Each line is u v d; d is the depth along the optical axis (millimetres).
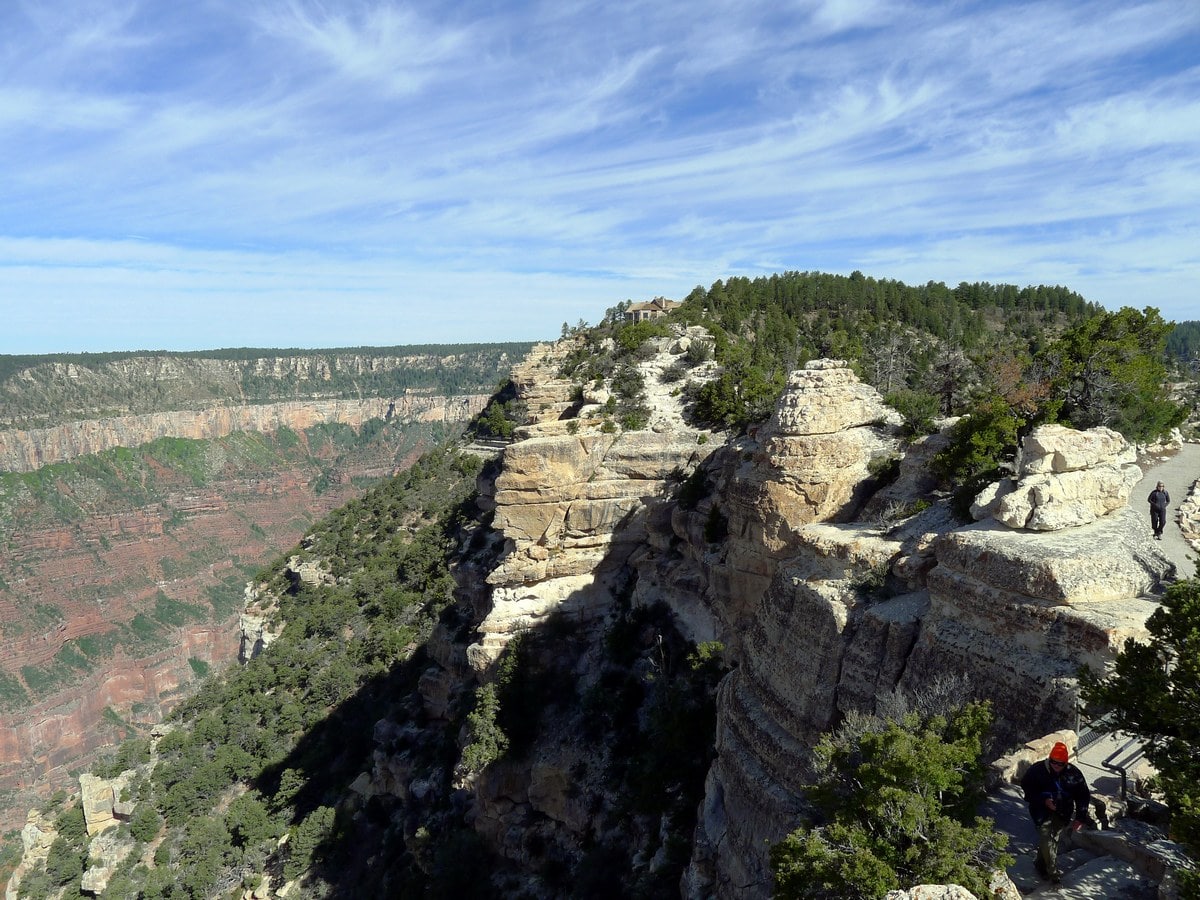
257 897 65250
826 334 120312
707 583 45688
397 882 56812
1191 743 15273
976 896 14070
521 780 52875
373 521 121938
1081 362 40500
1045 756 18797
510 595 58844
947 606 24094
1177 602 16016
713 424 61625
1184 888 12844
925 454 33781
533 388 95562
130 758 89562
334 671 85938
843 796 18719
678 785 40062
